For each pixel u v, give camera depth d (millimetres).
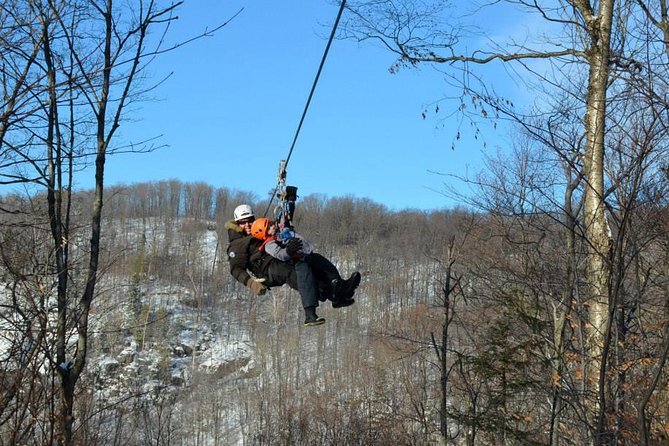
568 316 9555
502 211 11508
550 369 11180
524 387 12969
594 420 8117
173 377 38312
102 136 8711
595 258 8703
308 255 6977
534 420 14164
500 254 13727
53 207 8445
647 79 5746
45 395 8281
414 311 24297
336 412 27906
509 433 13320
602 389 6242
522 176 14523
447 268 15453
